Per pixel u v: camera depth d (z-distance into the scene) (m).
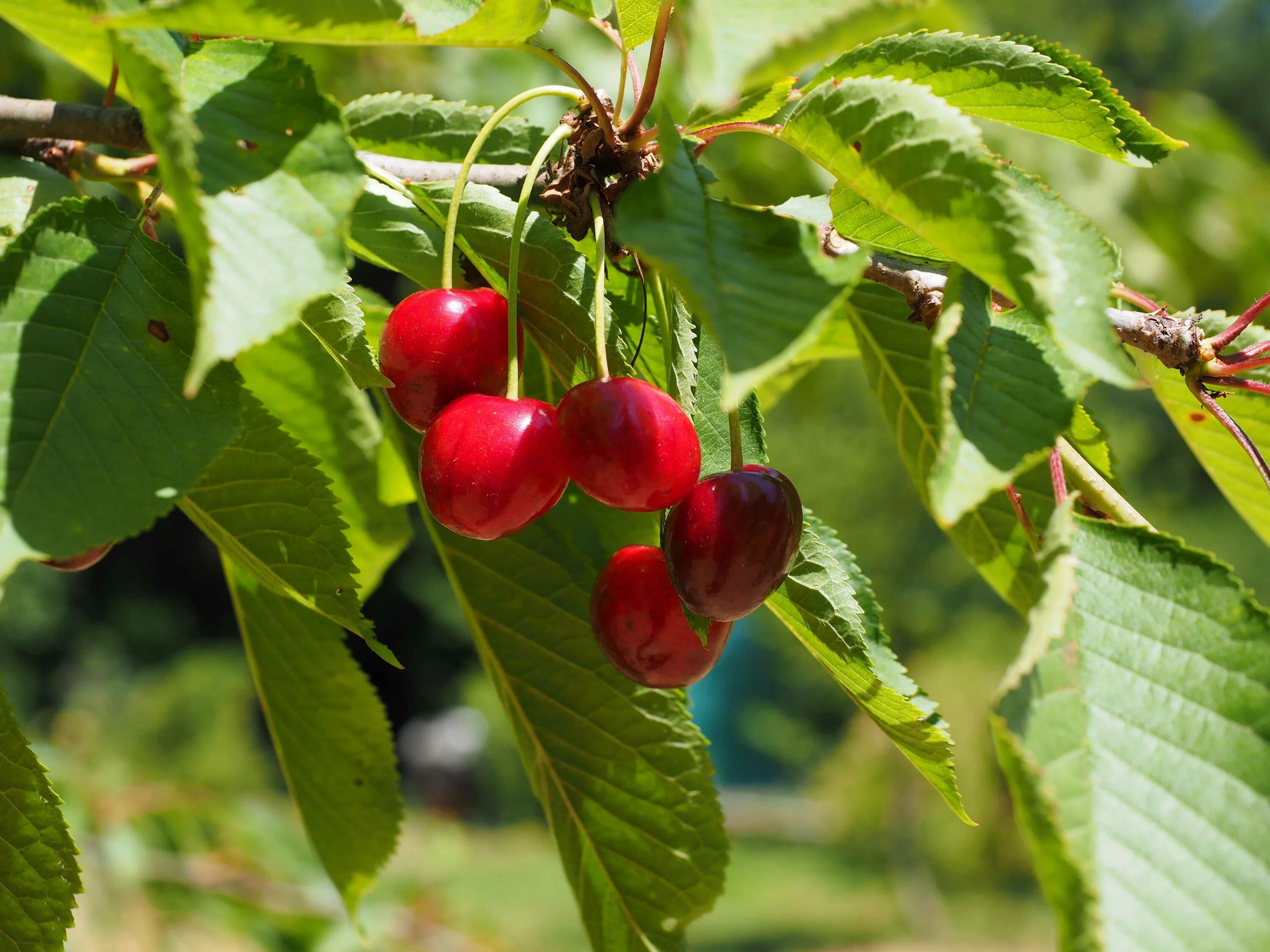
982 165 0.35
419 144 0.43
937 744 0.39
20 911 0.39
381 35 0.36
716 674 5.85
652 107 0.39
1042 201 0.36
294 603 0.44
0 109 0.41
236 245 0.34
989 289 0.36
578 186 0.39
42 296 0.36
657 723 0.43
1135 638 0.35
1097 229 0.36
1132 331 0.41
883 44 0.40
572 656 0.43
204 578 4.46
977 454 0.35
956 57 0.40
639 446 0.37
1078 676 0.35
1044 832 0.33
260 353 0.46
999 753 0.33
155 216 0.41
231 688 3.34
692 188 0.35
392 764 0.46
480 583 0.43
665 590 0.39
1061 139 0.40
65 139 0.41
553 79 0.78
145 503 0.35
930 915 2.76
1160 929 0.33
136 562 4.38
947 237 0.35
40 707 3.94
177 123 0.34
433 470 0.38
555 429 0.38
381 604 4.71
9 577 0.34
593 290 0.39
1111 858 0.34
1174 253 1.03
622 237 0.34
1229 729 0.35
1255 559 3.81
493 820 4.18
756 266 0.34
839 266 0.34
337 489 0.49
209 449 0.36
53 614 3.99
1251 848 0.34
